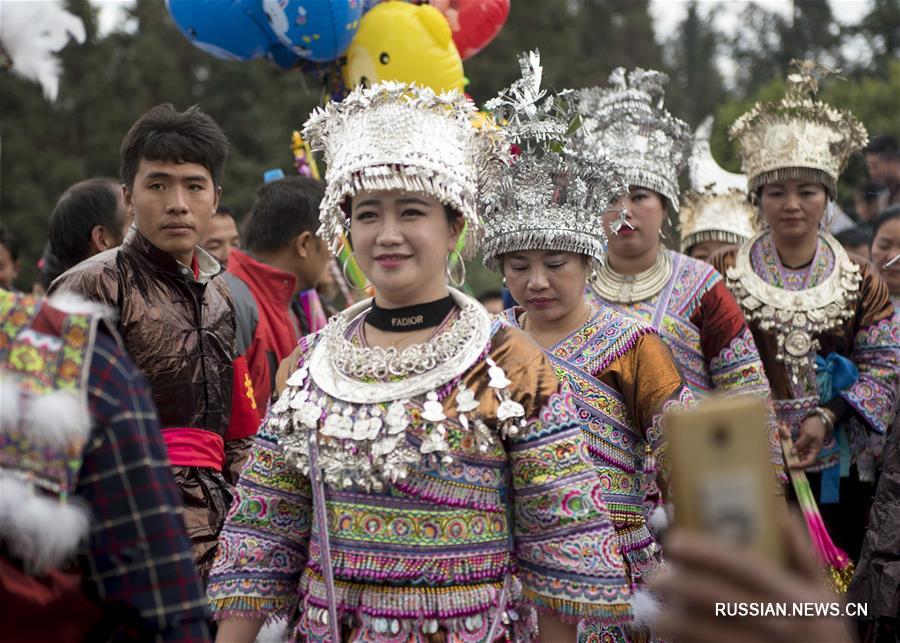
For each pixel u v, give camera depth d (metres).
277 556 2.66
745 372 4.27
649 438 3.44
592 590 2.43
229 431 3.67
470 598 2.44
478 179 2.76
